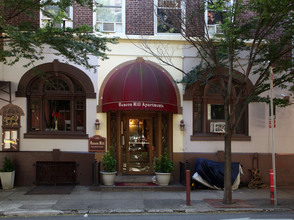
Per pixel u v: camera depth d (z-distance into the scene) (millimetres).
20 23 10945
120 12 11914
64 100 11781
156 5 11180
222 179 10867
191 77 10039
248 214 7961
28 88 11406
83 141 11391
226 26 8891
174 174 11586
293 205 8812
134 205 8617
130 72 10820
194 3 10359
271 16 8883
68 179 11414
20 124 11266
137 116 12055
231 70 9000
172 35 11836
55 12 11516
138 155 12023
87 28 9078
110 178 10648
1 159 11180
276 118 12070
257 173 11617
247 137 11891
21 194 9898
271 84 8836
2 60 9602
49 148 11312
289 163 11961
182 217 7594
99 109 11398
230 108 12180
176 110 11258
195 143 11734
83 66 10430
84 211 8016
